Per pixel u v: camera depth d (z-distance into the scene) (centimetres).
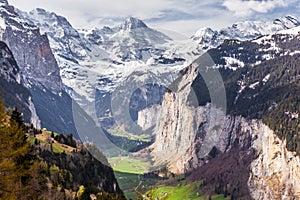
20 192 5650
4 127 5125
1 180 4794
